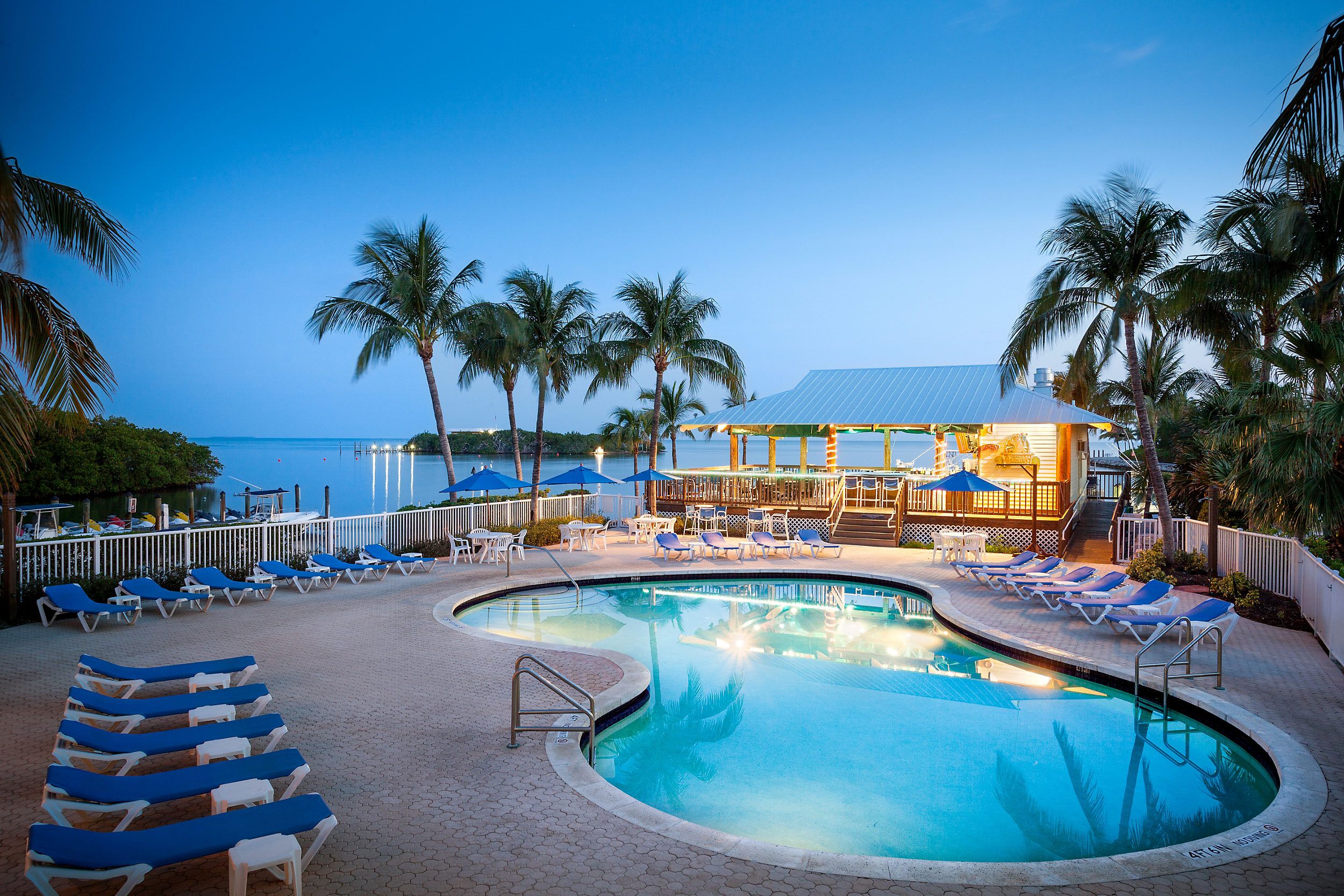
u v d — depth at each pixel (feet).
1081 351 63.82
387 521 66.39
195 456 245.45
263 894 15.81
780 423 89.97
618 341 97.55
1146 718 31.09
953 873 17.21
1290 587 44.93
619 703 29.55
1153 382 110.73
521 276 94.38
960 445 104.99
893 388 94.12
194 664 28.78
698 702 33.42
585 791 21.27
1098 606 43.47
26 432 31.09
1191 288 55.83
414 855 17.69
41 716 26.84
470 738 25.20
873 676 37.09
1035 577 52.01
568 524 80.89
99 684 29.50
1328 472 37.24
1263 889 16.62
